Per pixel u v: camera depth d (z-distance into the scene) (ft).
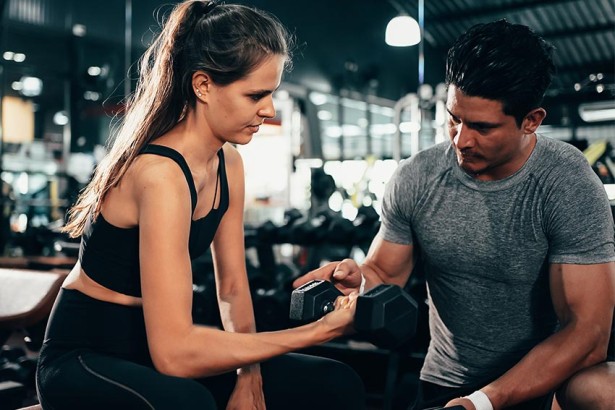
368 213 12.07
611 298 4.73
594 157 14.06
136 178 4.27
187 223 4.27
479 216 5.13
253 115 4.37
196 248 4.76
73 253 12.52
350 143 24.02
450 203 5.24
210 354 4.11
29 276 6.72
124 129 4.60
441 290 5.51
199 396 4.14
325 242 12.31
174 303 4.12
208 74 4.29
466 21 17.02
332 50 20.06
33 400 9.91
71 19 19.71
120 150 4.49
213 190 4.78
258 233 12.64
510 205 5.03
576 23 15.96
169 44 4.49
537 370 4.58
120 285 4.55
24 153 19.62
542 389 4.57
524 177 4.98
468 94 4.47
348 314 4.17
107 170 4.46
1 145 17.90
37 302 6.46
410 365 10.11
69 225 4.84
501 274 5.16
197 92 4.38
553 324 5.27
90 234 4.54
